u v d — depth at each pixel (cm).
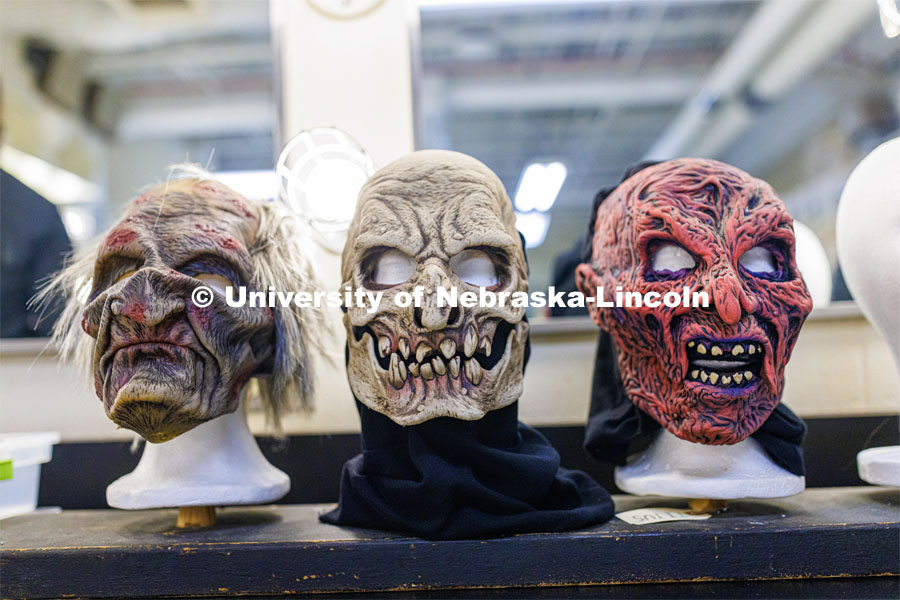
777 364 98
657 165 108
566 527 94
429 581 90
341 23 146
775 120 237
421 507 94
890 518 98
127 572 90
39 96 217
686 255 99
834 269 153
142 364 88
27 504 120
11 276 146
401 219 94
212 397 93
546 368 140
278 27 145
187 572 90
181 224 97
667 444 107
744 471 102
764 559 91
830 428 131
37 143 227
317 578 90
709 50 212
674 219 97
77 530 104
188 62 207
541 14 190
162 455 102
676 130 247
